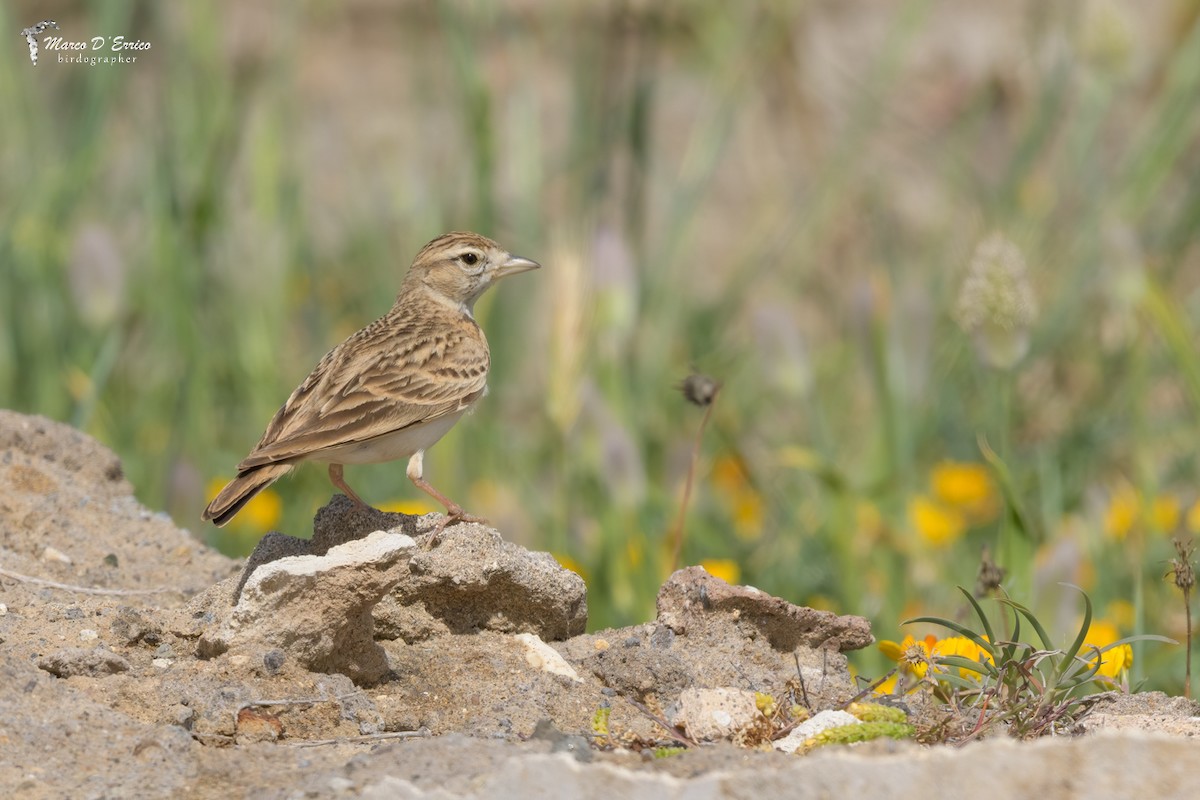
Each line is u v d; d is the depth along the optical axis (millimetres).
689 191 16938
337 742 6934
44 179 15453
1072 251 17000
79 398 14109
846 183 19672
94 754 6516
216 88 15953
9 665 7047
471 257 10648
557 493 12359
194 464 13453
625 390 13125
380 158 18734
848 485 11266
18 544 9203
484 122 14703
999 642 7805
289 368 16750
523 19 17500
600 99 17578
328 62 22797
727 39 18203
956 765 5867
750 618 8367
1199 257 18953
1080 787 5793
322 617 7453
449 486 13352
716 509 14281
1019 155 17000
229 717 6949
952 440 15336
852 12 24359
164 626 7902
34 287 14953
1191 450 15008
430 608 8258
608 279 12406
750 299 19797
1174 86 16656
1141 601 9820
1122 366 15828
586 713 7629
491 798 5910
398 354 9117
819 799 5816
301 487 14023
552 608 8344
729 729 7266
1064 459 14688
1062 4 17250
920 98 22641
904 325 12586
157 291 14938
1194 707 7934
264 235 15508
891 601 11352
